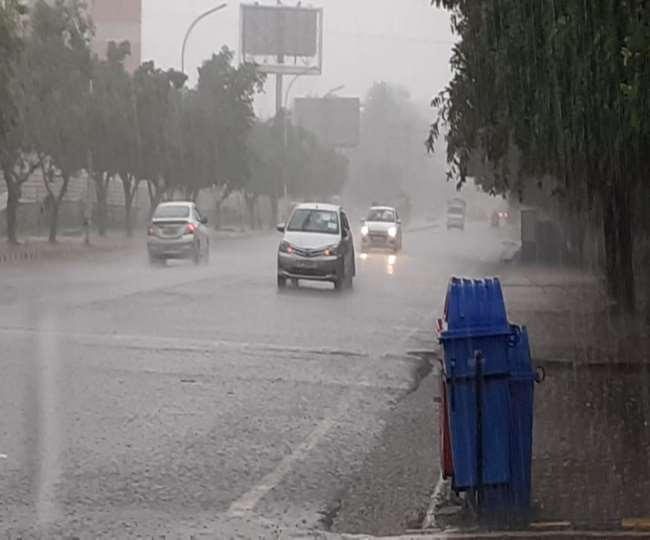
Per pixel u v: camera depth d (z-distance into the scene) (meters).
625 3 13.92
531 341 22.06
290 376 17.42
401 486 11.09
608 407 15.23
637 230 29.52
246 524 9.60
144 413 14.11
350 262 34.66
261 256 52.41
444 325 10.13
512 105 18.39
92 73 53.38
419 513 10.14
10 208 51.66
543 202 44.09
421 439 13.25
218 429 13.38
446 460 10.54
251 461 11.91
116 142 59.06
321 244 33.00
